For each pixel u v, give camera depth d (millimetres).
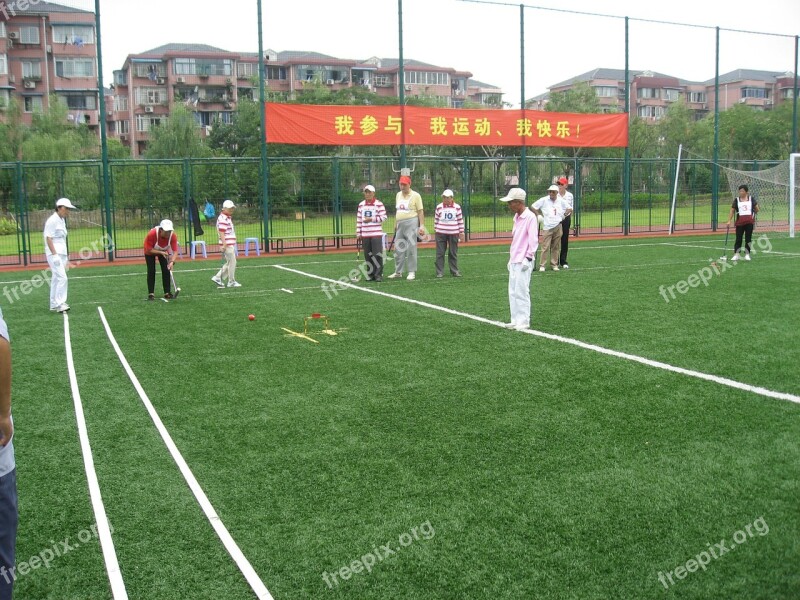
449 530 4449
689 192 30812
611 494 4879
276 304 12820
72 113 58125
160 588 3900
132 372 8328
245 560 4160
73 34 57594
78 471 5500
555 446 5766
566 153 38844
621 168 29844
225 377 8031
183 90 69938
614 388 7285
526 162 26453
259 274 17438
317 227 24875
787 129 48000
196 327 10891
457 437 6012
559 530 4410
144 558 4211
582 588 3803
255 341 9820
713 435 5930
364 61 83750
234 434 6211
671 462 5391
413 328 10445
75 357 9133
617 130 27156
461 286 14727
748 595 3717
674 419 6328
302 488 5094
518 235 10109
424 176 28484
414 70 82312
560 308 11836
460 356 8727
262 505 4848
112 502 4949
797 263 17734
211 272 18109
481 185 27797
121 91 70625
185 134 44188
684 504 4711
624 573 3934
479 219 27984
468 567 4031
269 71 74625
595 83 88500
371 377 7883
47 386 7824
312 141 23125
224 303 13070
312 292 14242
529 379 7672
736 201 18391
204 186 24344
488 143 25297
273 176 24172
